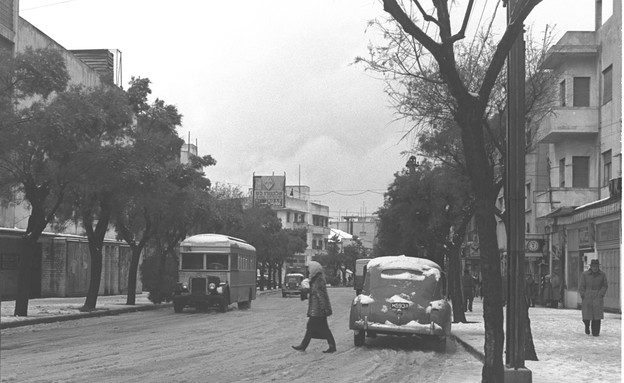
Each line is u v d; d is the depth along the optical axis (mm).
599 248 31109
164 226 37375
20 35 35531
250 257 37656
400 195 30797
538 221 40969
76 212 29172
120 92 25703
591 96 36188
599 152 35438
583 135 36219
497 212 14875
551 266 38219
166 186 29641
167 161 33562
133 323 25000
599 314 18656
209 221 42625
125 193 26781
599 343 17016
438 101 19156
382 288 17594
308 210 123562
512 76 12023
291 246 87938
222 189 62375
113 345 17297
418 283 17453
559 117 35812
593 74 36219
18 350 15977
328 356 15617
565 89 36562
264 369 13109
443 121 20156
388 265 17969
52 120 20562
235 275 33562
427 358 15492
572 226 35031
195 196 35719
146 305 34531
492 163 20422
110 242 46500
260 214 68812
